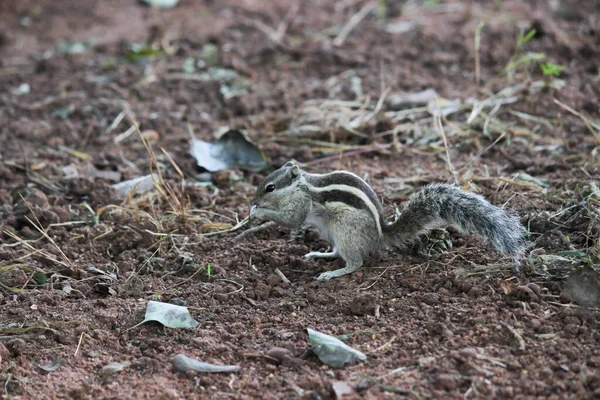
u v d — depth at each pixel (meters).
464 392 8.25
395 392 8.30
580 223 11.11
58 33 21.36
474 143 14.24
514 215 10.49
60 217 12.47
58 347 9.44
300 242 11.74
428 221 10.46
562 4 21.09
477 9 21.20
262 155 14.16
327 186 10.63
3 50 20.28
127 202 12.78
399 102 15.93
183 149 14.93
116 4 23.45
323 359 8.86
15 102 17.23
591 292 9.61
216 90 17.44
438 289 10.10
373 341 9.21
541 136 14.48
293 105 16.50
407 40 19.31
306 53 18.91
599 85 16.25
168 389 8.56
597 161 13.17
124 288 10.64
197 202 12.90
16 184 13.77
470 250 10.85
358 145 14.81
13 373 8.95
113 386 8.69
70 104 16.97
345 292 10.25
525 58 16.19
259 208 10.90
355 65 18.23
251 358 9.05
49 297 10.41
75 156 14.99
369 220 10.48
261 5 22.77
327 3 22.70
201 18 21.95
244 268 11.02
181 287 10.69
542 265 10.28
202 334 9.55
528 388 8.23
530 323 9.23
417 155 14.19
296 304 10.05
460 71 17.59
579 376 8.38
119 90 17.55
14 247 11.79
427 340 9.12
